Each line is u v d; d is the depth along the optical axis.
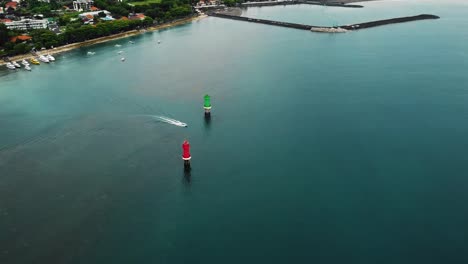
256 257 94.94
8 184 123.31
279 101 183.88
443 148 137.88
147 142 147.62
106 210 111.25
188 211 110.94
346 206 110.50
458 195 113.31
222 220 107.25
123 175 126.88
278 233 102.06
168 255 96.25
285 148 141.00
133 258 95.50
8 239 100.94
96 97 195.00
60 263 94.00
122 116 171.25
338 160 132.38
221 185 121.56
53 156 139.00
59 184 122.81
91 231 103.88
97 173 128.00
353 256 93.94
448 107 171.38
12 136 154.25
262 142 145.88
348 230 102.00
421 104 175.12
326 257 94.06
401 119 160.88
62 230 104.06
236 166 131.12
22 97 198.75
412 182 119.56
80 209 111.75
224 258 95.00
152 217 108.81
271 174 126.06
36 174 128.38
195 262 94.19
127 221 107.31
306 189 118.31
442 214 106.19
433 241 97.44
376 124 157.12
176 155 138.50
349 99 183.12
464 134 147.00
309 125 158.00
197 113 173.12
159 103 185.00
